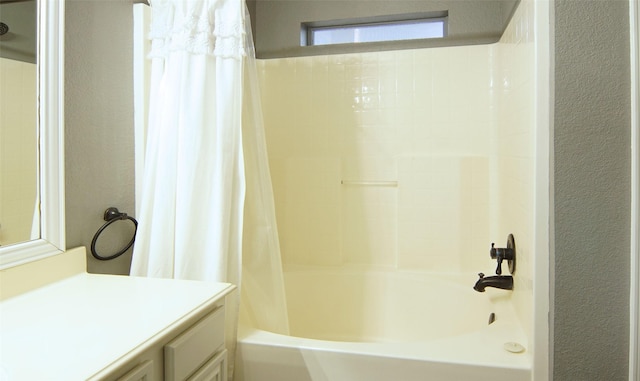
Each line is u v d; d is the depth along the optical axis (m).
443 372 1.14
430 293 2.00
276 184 2.31
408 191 2.14
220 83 1.25
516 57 1.52
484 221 2.07
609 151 1.04
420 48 2.16
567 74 1.06
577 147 1.06
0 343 0.68
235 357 1.26
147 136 1.34
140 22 1.38
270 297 1.41
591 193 1.05
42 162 1.04
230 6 1.26
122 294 0.95
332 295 2.15
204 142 1.25
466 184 2.08
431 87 2.14
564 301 1.07
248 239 1.39
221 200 1.24
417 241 2.14
